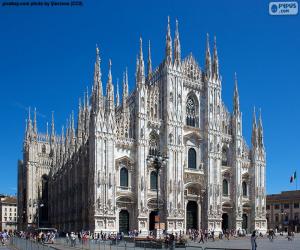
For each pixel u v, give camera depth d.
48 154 169.38
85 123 125.12
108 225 95.75
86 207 103.38
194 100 118.06
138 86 106.06
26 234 111.06
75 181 116.56
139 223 100.06
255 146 127.94
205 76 120.38
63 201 131.12
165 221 104.25
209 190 114.00
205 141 116.69
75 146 125.44
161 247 61.56
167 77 110.56
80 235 89.56
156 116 109.31
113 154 99.00
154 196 104.75
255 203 125.19
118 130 102.81
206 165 115.25
